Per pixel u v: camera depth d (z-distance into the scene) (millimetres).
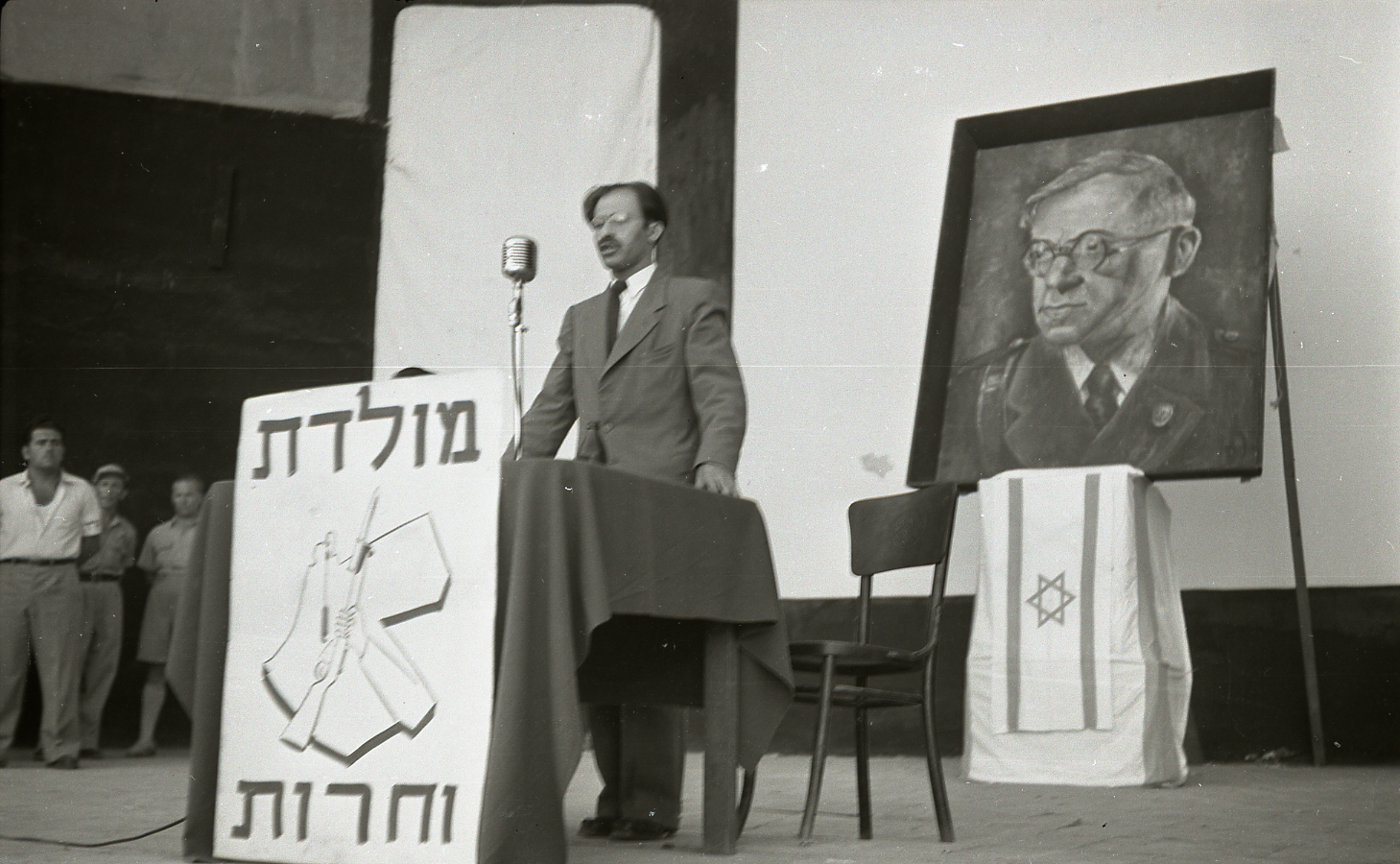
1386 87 7102
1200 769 6496
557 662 2709
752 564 3262
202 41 8852
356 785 2830
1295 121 7227
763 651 3270
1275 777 6051
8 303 8820
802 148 8078
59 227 8867
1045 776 5695
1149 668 5656
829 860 3129
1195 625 7043
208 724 3104
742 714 3266
